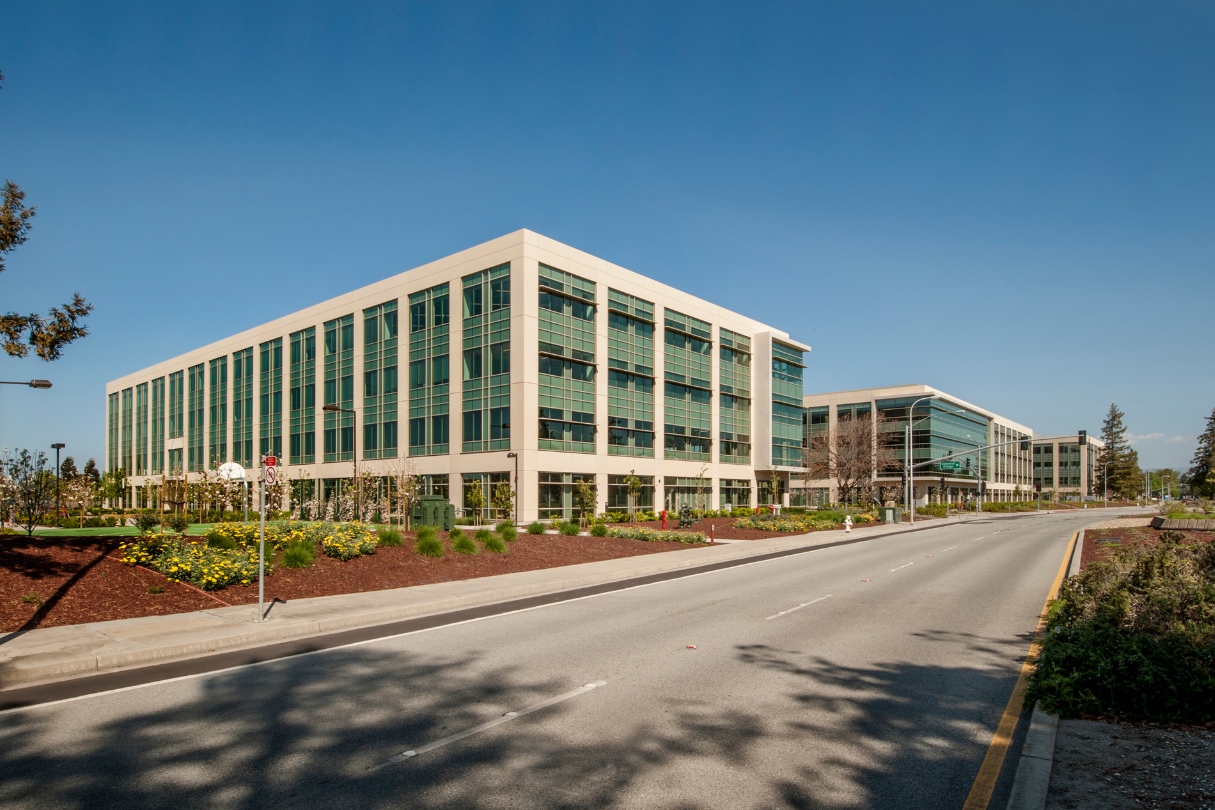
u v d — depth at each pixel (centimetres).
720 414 5594
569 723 620
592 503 3903
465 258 4228
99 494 6238
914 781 496
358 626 1112
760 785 489
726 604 1287
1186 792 456
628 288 4691
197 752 559
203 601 1221
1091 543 2461
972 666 815
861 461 5644
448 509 2520
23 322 1208
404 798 471
